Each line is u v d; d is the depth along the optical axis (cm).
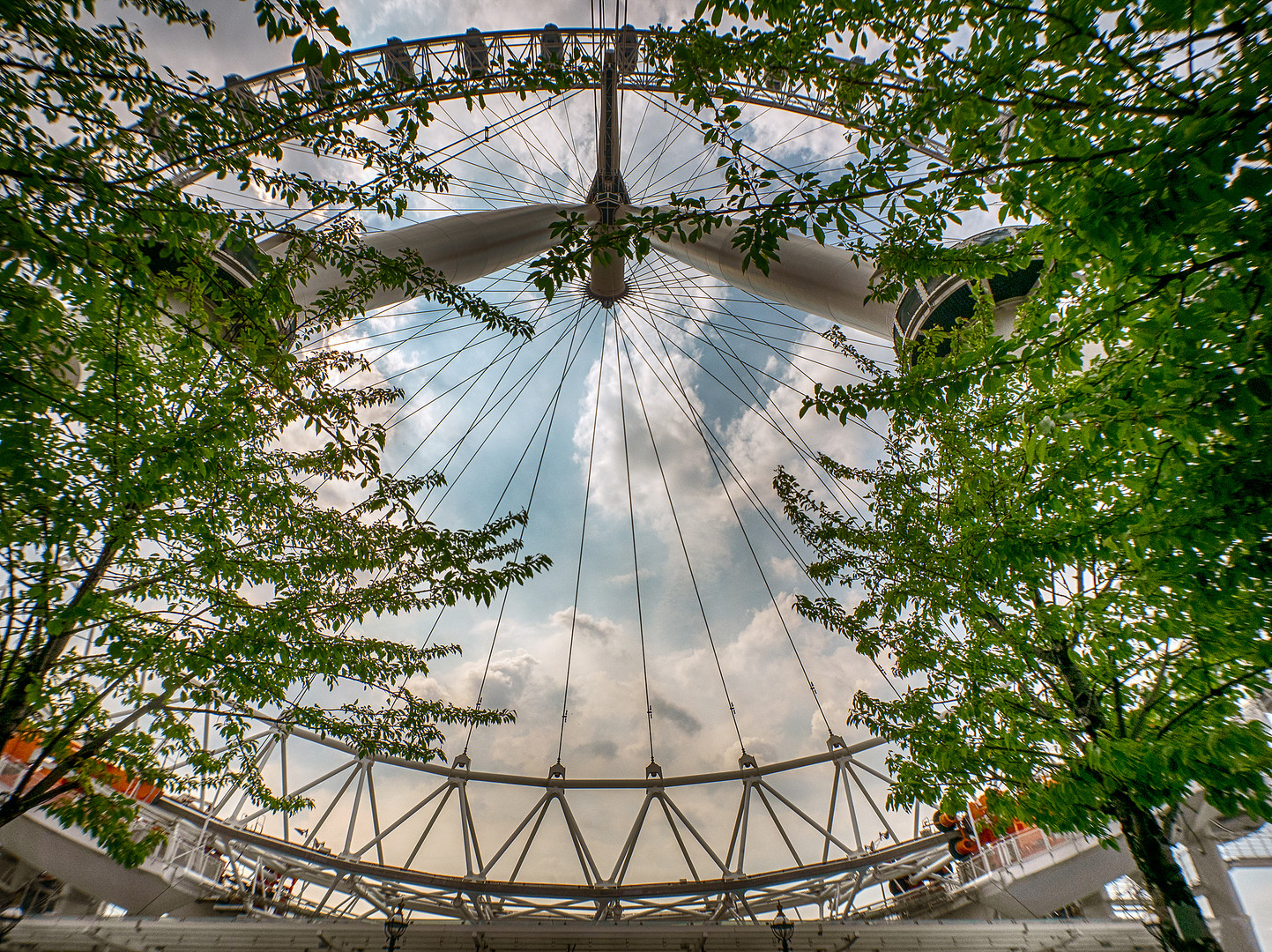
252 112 738
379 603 1122
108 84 690
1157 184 468
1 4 609
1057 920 2391
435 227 2841
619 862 3091
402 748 1259
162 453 773
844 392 727
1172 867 874
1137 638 890
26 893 2695
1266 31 462
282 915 3244
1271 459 553
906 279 757
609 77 3138
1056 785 909
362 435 997
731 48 671
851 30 656
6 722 840
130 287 698
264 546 1083
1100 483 756
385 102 768
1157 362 570
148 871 2395
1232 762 752
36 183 570
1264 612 690
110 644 832
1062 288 649
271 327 813
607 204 3372
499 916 3228
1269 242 466
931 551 1102
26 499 734
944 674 1095
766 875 3014
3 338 675
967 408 1027
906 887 3491
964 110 584
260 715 1125
